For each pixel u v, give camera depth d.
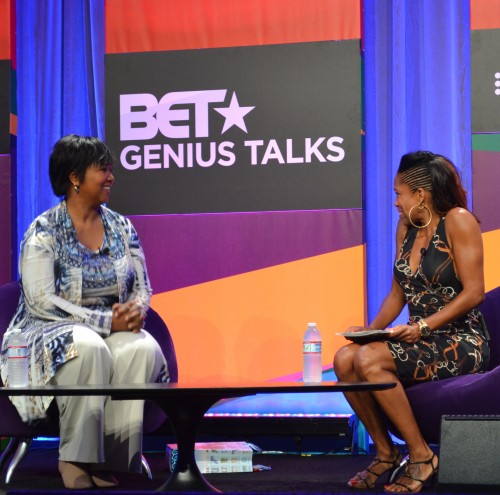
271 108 6.32
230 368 6.31
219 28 6.40
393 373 4.58
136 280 5.18
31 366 4.55
